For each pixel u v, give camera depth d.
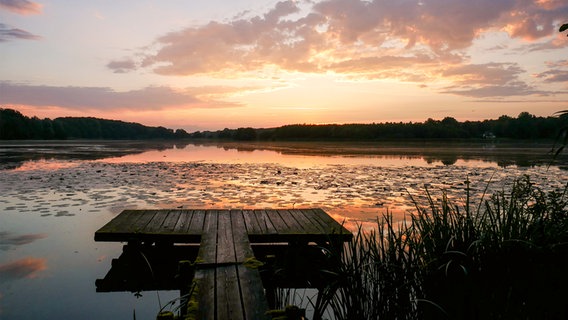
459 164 19.44
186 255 5.41
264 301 2.98
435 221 3.11
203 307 2.86
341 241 3.34
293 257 5.22
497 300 2.58
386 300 2.87
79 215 7.35
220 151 33.94
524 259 2.74
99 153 28.02
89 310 3.88
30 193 9.66
